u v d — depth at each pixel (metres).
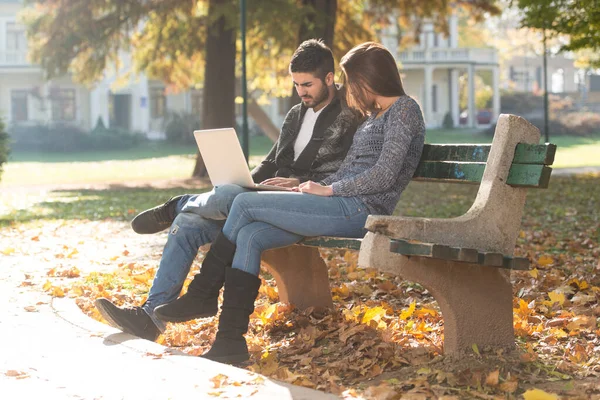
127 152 47.78
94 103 55.44
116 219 13.97
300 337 4.93
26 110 55.62
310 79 5.19
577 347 4.54
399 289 6.57
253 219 4.52
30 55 25.81
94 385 3.92
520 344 4.68
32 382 3.98
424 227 4.16
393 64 4.70
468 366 4.12
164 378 4.01
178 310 4.59
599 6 16.92
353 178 4.59
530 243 10.03
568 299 6.28
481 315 4.33
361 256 4.13
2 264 8.38
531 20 17.55
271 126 33.25
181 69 29.53
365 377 4.19
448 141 51.81
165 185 23.72
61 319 5.39
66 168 34.25
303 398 3.65
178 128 52.25
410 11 26.42
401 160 4.57
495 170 4.36
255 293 4.51
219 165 4.91
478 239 4.30
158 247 9.98
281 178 5.20
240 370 4.11
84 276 7.52
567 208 15.31
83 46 25.39
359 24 26.97
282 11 21.38
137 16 24.45
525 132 4.41
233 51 24.91
